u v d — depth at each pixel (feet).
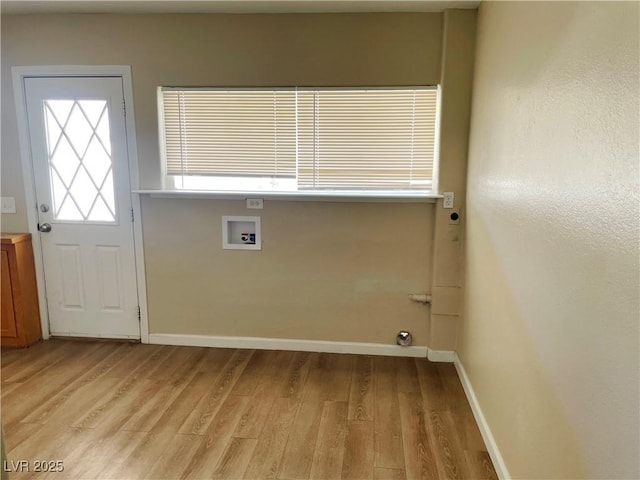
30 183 10.37
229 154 9.86
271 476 6.30
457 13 8.64
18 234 10.43
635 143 3.14
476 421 7.61
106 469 6.38
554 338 4.50
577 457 3.98
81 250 10.58
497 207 6.66
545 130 4.83
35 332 10.73
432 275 9.80
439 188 9.32
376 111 9.42
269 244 10.12
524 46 5.57
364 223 9.81
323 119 9.53
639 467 3.04
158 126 9.78
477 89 8.31
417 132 9.43
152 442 6.98
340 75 9.28
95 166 10.18
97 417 7.64
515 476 5.67
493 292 6.82
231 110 9.66
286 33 9.22
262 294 10.35
